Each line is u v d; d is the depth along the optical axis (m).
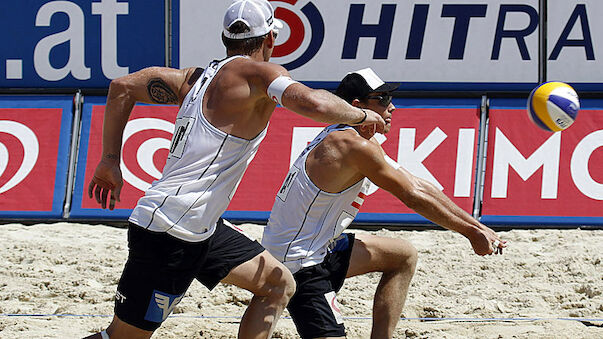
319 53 25.20
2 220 24.59
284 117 24.84
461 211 11.80
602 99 24.53
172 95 11.15
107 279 18.75
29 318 15.80
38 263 19.83
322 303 11.66
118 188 11.28
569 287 18.14
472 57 24.92
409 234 23.20
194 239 10.40
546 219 23.67
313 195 11.61
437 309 16.47
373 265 12.30
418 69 25.00
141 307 10.46
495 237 11.78
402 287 12.38
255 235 22.56
